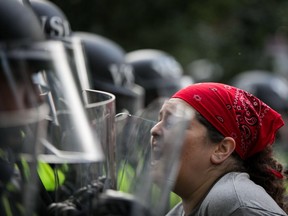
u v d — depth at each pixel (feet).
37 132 7.04
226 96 10.39
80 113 7.34
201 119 10.20
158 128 8.12
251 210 9.68
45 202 7.87
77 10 27.91
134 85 24.73
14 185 7.13
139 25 31.96
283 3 40.16
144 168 7.95
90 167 7.75
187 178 10.21
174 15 33.65
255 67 40.78
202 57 38.63
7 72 6.95
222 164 10.32
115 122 8.52
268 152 10.84
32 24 7.31
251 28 39.99
